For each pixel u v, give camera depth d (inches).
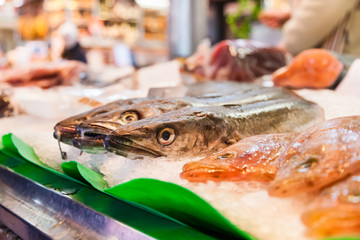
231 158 23.9
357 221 15.2
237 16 141.6
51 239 25.5
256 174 22.7
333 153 19.1
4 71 80.9
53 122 47.4
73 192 29.3
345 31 81.1
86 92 60.6
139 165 28.4
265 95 42.1
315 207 16.6
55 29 167.3
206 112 29.5
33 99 53.1
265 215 19.3
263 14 123.3
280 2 152.0
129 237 22.4
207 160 24.2
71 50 119.9
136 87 66.8
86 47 165.9
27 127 45.6
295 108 36.7
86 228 25.6
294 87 60.2
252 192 21.8
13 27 135.9
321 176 18.3
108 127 31.1
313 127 23.0
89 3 173.9
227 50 72.5
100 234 24.4
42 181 32.5
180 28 111.0
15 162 39.6
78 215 26.8
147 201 23.9
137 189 23.3
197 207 20.5
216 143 29.3
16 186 34.9
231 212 20.0
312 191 18.6
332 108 43.3
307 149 20.4
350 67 58.2
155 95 47.2
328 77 58.1
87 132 30.3
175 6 109.9
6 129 44.8
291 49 89.2
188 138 28.0
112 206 26.1
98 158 32.1
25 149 36.6
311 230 15.9
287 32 88.3
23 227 29.0
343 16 79.6
